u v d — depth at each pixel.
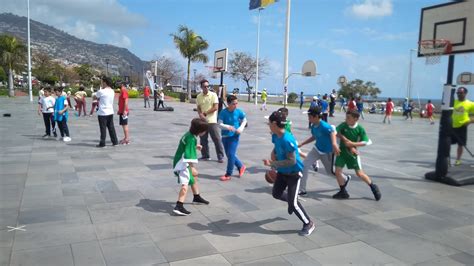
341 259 3.76
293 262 3.66
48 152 9.30
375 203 5.70
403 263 3.70
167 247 3.93
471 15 6.64
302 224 4.71
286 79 22.78
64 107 11.06
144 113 22.75
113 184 6.38
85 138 11.83
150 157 8.87
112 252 3.79
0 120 16.62
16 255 3.68
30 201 5.38
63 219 4.69
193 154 5.01
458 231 4.59
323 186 6.64
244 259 3.70
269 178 4.79
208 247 3.96
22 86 56.41
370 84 64.06
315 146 5.94
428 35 7.47
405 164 8.98
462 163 9.02
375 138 14.70
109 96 10.11
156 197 5.70
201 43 39.69
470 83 10.82
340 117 25.66
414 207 5.53
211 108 8.29
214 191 6.11
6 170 7.27
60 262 3.55
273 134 4.44
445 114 7.00
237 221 4.77
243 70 58.84
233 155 6.82
